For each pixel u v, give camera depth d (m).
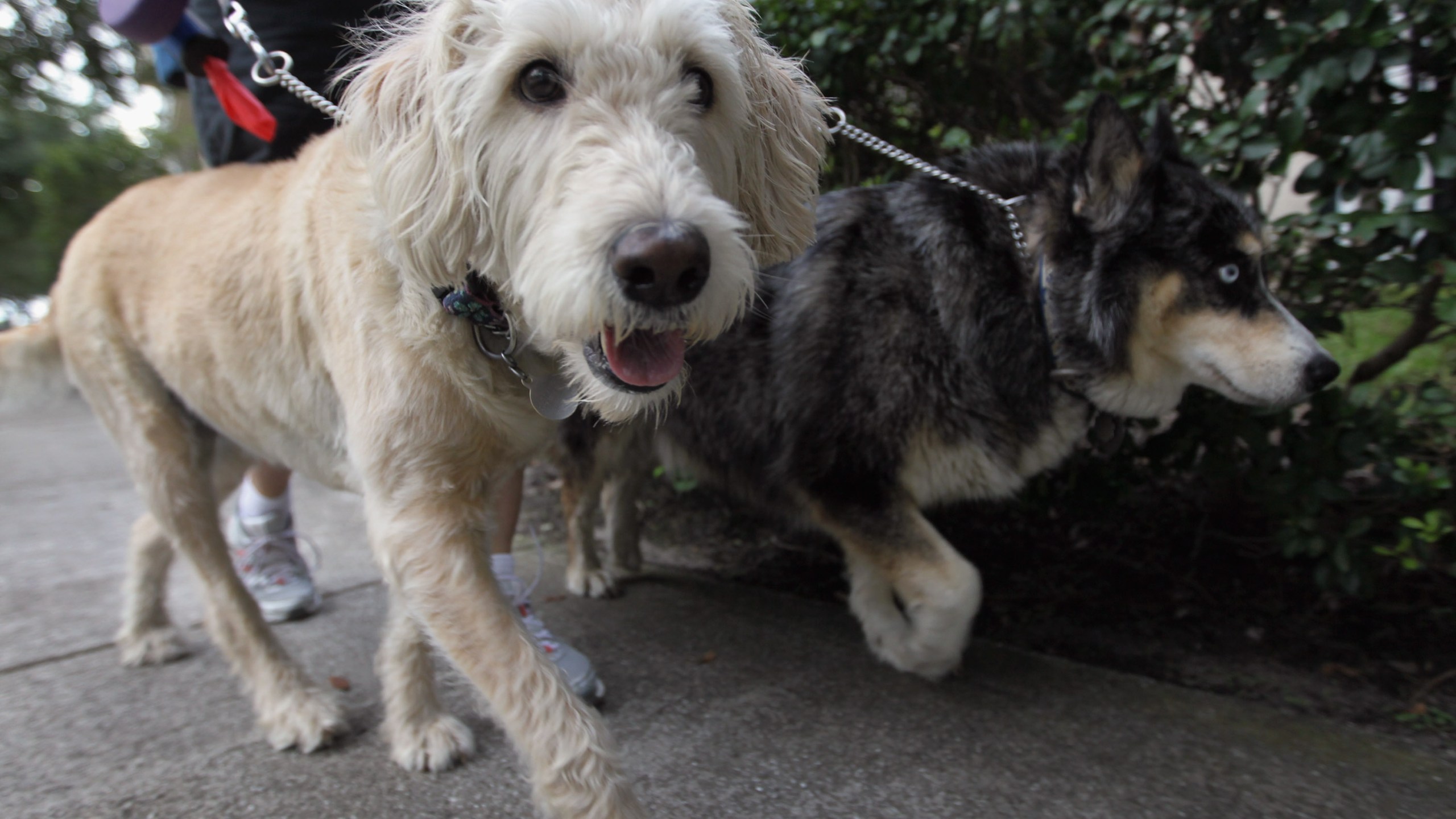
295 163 0.77
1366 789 0.73
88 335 0.86
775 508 1.04
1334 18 0.84
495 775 0.77
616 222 0.49
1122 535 1.21
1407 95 0.87
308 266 0.69
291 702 0.82
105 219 0.88
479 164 0.56
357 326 0.64
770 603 1.14
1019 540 1.25
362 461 0.65
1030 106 1.28
